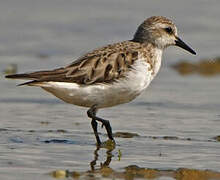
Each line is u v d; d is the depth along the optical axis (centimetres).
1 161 1315
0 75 2188
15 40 2608
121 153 1415
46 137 1538
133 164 1327
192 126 1659
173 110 1823
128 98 1545
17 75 1440
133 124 1675
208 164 1334
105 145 1484
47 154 1384
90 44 2550
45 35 2667
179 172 1275
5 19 2833
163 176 1253
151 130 1619
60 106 1859
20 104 1867
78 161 1341
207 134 1585
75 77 1474
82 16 2884
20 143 1472
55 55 2433
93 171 1270
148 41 1636
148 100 1933
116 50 1549
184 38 2630
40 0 3092
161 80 2188
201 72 2308
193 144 1495
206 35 2672
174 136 1567
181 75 2259
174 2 3080
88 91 1485
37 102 1895
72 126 1653
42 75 1452
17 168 1266
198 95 1992
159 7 3000
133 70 1518
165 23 1658
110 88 1505
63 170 1256
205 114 1781
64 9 2977
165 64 2386
